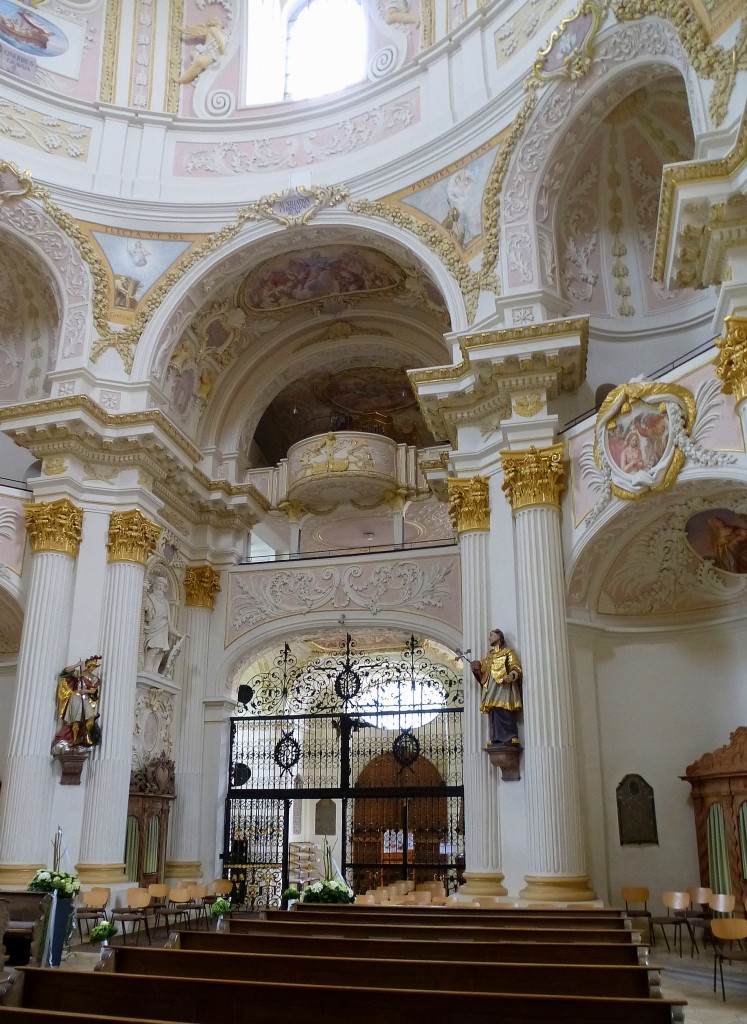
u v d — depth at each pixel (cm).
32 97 1627
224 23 1812
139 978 550
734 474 1000
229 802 1650
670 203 1002
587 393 1382
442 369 1369
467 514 1343
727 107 1035
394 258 1628
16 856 1304
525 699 1187
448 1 1616
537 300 1331
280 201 1611
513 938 759
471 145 1474
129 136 1688
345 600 1670
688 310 1395
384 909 937
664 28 1181
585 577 1232
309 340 1912
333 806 2200
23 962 1011
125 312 1609
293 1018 514
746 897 1047
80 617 1453
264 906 1608
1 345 1723
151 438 1523
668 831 1198
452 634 1582
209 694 1689
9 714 1598
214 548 1775
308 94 1798
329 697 1691
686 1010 793
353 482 1778
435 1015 497
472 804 1228
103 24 1762
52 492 1479
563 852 1105
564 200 1422
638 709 1244
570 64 1294
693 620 1246
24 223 1572
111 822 1366
